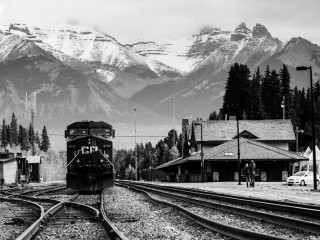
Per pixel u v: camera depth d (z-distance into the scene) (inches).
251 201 1460.4
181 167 5098.4
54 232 935.7
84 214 1255.5
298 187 2669.8
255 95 7396.7
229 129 5093.5
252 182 2691.9
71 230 955.3
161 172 6786.4
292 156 4160.9
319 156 4097.0
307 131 6752.0
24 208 1517.0
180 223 1051.3
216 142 4970.5
